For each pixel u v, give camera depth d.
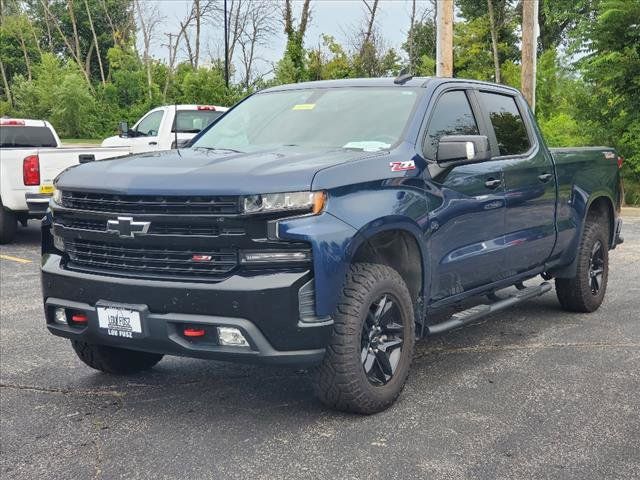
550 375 5.39
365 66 42.12
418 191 4.89
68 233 4.61
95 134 46.19
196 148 5.41
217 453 4.05
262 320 4.05
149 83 46.81
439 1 16.11
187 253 4.22
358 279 4.40
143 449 4.12
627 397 4.91
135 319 4.28
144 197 4.29
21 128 13.95
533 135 6.54
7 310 7.62
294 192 4.13
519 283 6.79
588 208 7.16
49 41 68.56
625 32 16.30
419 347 6.18
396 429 4.36
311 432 4.33
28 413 4.71
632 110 16.92
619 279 9.05
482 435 4.27
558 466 3.85
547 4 19.62
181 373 5.52
